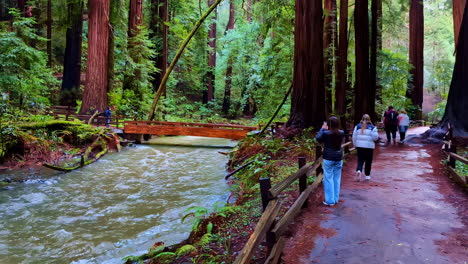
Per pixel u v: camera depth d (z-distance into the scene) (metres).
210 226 5.75
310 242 4.75
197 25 16.70
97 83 23.39
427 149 13.82
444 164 10.44
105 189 10.57
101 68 23.55
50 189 10.38
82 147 17.17
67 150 16.03
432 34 50.12
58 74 38.06
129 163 15.11
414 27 31.64
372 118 18.70
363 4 17.59
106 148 17.52
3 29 23.36
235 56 40.25
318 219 5.69
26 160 13.65
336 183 6.54
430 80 48.00
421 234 4.99
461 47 14.80
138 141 22.19
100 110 23.39
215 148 20.81
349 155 12.07
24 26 23.78
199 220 6.26
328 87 21.42
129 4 30.88
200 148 20.72
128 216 8.04
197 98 50.47
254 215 6.47
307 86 15.22
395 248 4.50
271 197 3.78
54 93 34.28
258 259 4.35
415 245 4.59
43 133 15.85
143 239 6.59
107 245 6.34
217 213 6.57
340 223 5.49
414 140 15.92
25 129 15.05
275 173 9.84
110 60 26.00
